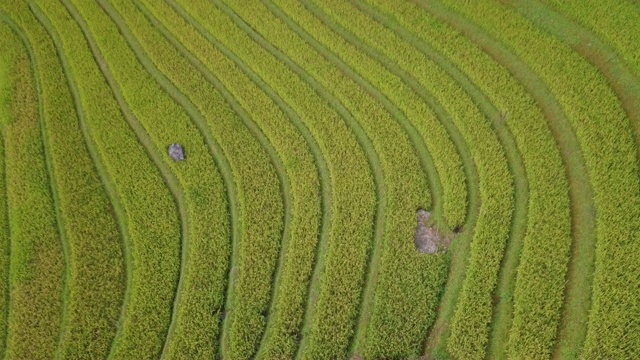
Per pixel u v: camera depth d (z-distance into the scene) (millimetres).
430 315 22250
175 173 27141
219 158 27547
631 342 19906
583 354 20297
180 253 25281
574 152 24297
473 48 27641
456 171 24781
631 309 20344
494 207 23656
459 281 22906
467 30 28531
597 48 26188
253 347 22734
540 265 21969
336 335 22250
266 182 26141
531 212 23188
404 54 28406
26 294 24953
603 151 23562
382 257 23547
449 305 22562
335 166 25984
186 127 28375
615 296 20688
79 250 25516
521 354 20703
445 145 25562
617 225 21891
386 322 22297
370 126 26812
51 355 23703
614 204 22328
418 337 21938
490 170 24469
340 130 26953
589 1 26953
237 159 27047
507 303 21969
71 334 23828
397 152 25844
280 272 24344
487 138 25297
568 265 22094
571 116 24797
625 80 25125
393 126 26641
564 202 23031
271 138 27422
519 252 22859
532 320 21078
